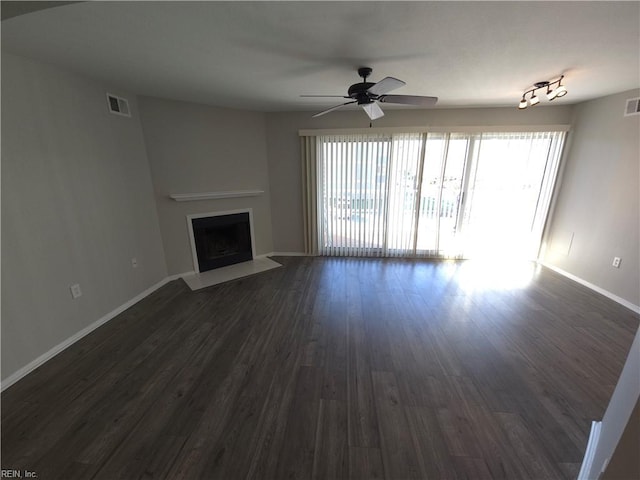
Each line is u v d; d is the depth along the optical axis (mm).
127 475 1416
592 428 1593
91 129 2732
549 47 2057
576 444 1560
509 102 3836
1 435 1626
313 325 2789
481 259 4707
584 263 3746
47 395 1915
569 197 4031
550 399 1863
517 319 2877
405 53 2162
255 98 3551
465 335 2600
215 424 1695
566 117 4043
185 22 1698
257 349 2414
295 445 1565
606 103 3443
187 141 3781
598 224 3529
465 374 2098
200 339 2564
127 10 1555
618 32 1812
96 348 2438
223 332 2676
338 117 4336
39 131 2250
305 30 1800
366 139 4344
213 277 4043
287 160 4602
